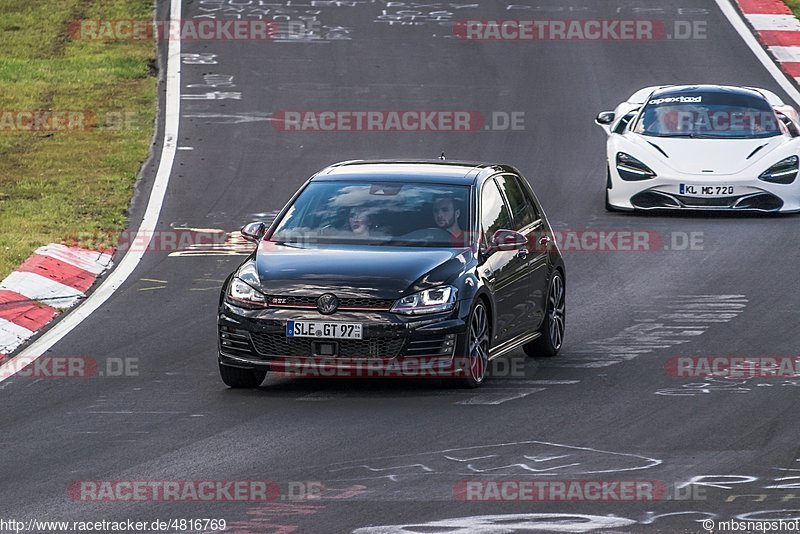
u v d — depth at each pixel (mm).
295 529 23562
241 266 36469
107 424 31797
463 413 32531
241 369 35531
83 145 75312
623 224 60531
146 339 41812
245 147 75375
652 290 48875
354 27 105250
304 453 28828
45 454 29109
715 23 106562
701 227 59812
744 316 44594
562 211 63156
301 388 35906
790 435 30250
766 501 25141
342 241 37000
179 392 35250
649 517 24188
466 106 85188
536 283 39656
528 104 85625
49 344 41281
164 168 70562
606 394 34688
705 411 32656
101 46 100562
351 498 25406
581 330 43469
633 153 62438
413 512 24500
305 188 39219
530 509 24656
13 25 105875
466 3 111938
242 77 92188
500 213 39344
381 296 34406
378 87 89625
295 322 34375
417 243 36781
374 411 32812
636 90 89062
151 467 27875
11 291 46906
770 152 62188
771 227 59500
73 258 52656
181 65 95062
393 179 39125
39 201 63031
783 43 101625
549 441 29766
